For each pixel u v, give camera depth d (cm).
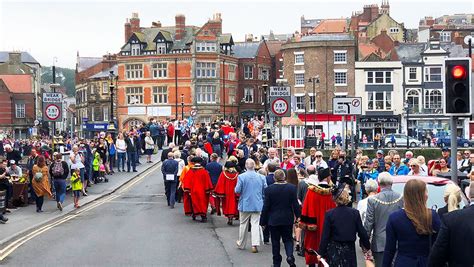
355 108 2330
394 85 8075
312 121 8169
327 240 1102
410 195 888
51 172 2348
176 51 9350
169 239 1752
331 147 6881
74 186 2433
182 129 4941
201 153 2280
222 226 1984
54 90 3403
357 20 10375
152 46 9488
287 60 8438
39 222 2062
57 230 1916
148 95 9388
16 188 2433
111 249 1603
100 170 3266
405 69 8062
